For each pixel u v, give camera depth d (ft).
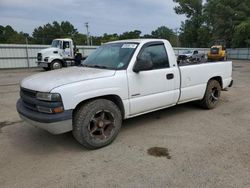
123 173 10.82
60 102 11.80
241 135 14.88
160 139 14.46
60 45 64.18
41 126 12.33
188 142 13.94
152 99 15.48
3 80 45.60
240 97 25.85
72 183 10.14
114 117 13.70
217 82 20.77
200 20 201.16
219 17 176.76
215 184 9.87
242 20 166.61
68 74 13.71
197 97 19.02
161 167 11.25
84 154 12.74
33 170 11.22
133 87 14.43
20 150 13.34
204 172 10.74
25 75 55.83
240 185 9.79
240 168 11.03
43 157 12.49
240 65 88.79
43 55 62.08
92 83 12.72
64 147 13.64
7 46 80.12
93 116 12.88
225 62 21.44
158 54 16.07
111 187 9.82
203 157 12.10
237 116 18.76
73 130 12.78
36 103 12.31
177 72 16.83
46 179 10.47
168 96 16.44
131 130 15.99
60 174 10.84
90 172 10.96
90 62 16.47
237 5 173.58
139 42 15.56
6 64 80.84
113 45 16.89
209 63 19.71
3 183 10.23
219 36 180.55
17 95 29.14
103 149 13.29
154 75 15.39
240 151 12.70
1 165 11.71
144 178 10.39
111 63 15.17
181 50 126.72
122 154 12.62
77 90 12.17
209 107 20.42
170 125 16.85
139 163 11.66
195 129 16.03
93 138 12.98
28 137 15.16
